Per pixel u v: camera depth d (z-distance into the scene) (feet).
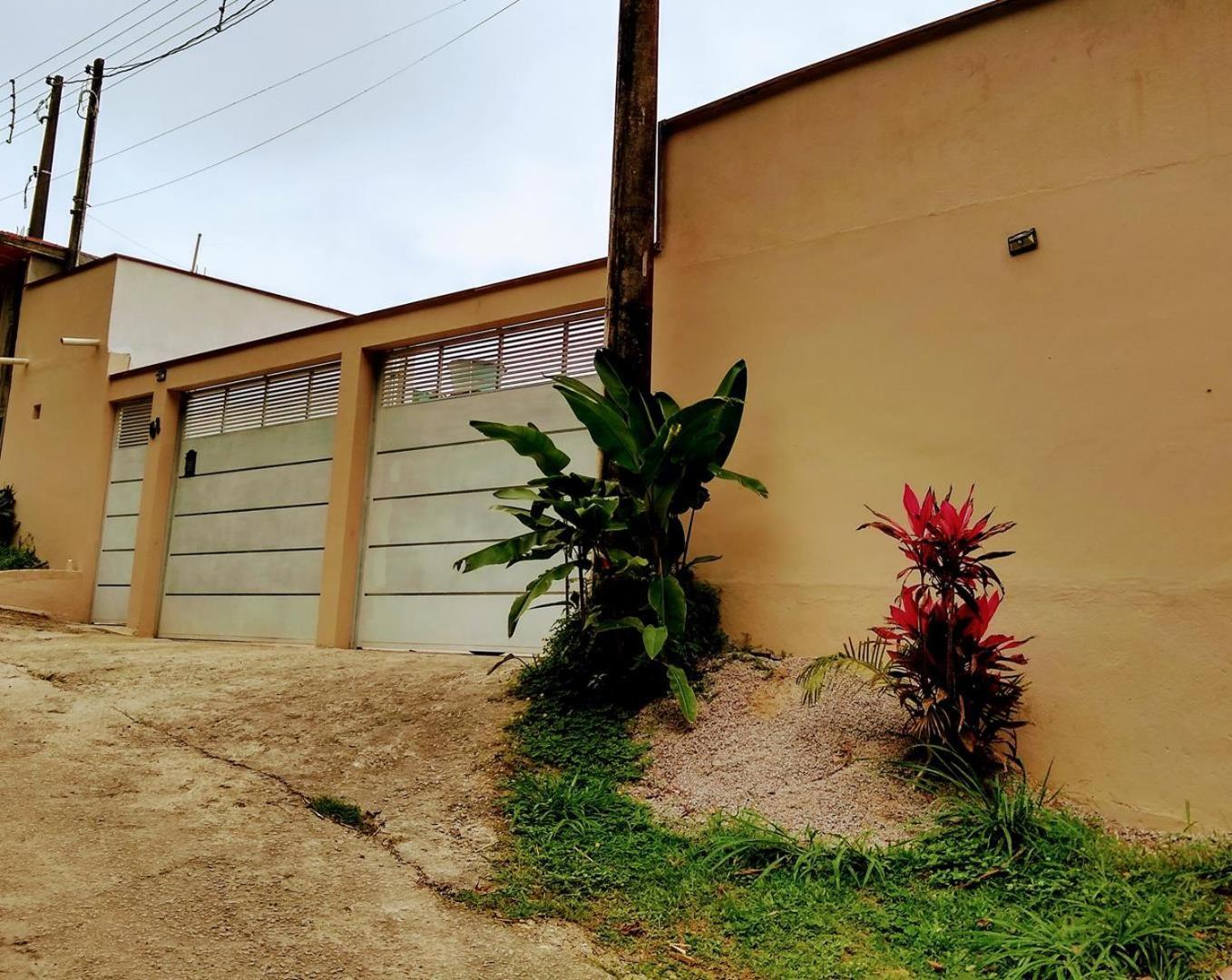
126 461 35.42
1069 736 14.75
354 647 25.80
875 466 17.57
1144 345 15.14
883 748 14.79
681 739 15.85
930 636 14.23
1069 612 15.10
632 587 17.34
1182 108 15.37
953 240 17.34
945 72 17.89
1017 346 16.34
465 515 24.35
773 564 18.47
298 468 28.76
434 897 11.34
